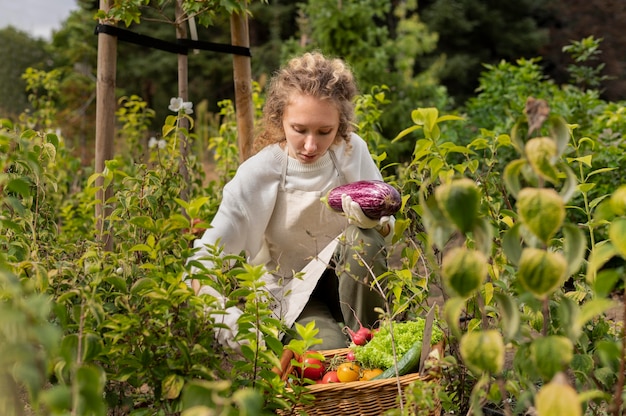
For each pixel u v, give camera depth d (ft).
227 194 9.87
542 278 4.39
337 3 25.55
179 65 12.90
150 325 6.46
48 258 7.45
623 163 15.48
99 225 11.42
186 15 12.72
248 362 6.98
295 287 9.95
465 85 63.52
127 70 65.26
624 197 4.64
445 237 4.83
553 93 22.36
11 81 53.42
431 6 62.54
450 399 7.61
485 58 64.49
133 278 7.55
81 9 56.13
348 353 8.56
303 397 6.88
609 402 4.98
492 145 8.30
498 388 5.52
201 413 4.09
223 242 9.59
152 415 6.63
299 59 9.64
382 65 25.45
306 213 10.05
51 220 9.62
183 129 11.91
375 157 11.27
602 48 63.36
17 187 5.78
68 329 6.57
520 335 5.45
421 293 8.27
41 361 4.63
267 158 10.11
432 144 7.84
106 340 6.68
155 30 65.36
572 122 18.37
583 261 7.62
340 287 9.42
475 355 4.56
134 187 9.86
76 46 54.19
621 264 12.86
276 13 62.39
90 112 43.27
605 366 6.40
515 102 20.33
